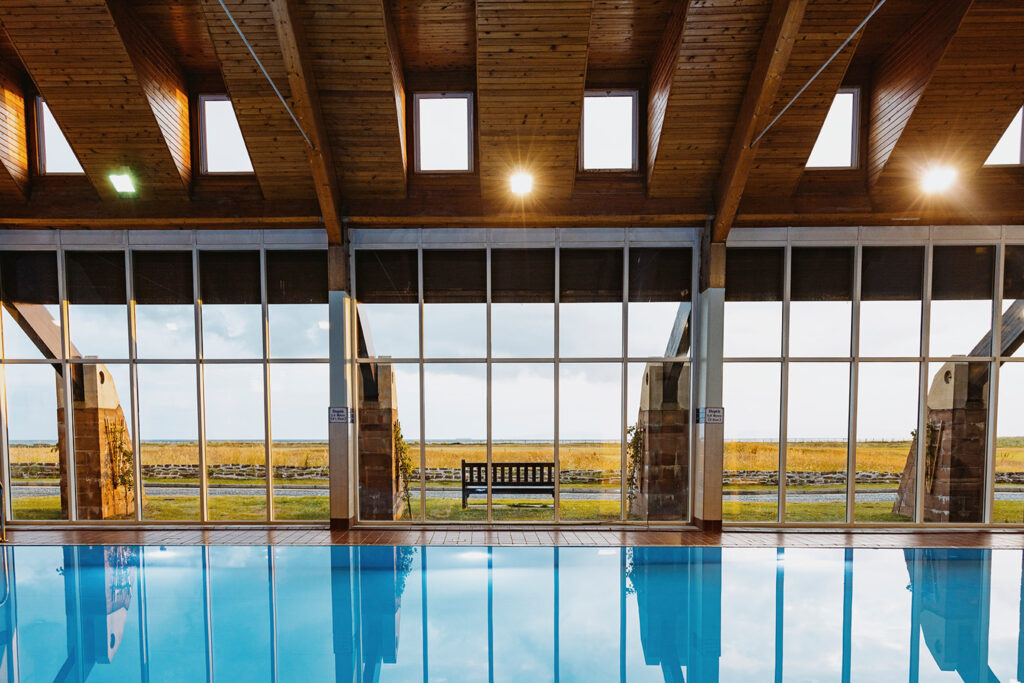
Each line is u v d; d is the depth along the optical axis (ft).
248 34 22.41
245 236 28.71
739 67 23.12
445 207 27.55
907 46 24.29
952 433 28.60
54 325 28.96
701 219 27.35
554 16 21.61
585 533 27.17
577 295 28.81
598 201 27.61
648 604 20.34
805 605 20.26
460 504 28.86
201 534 26.94
